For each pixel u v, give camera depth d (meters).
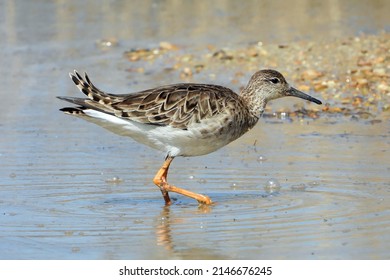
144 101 12.94
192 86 13.38
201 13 27.67
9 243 11.20
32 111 18.69
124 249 10.97
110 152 15.84
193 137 13.09
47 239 11.36
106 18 27.48
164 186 13.09
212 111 13.16
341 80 19.81
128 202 13.08
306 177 14.03
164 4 29.28
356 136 16.41
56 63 22.78
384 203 12.56
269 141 16.30
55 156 15.52
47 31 26.06
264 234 11.34
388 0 28.09
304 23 25.50
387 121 17.31
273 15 26.91
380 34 23.45
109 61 22.75
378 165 14.53
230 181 14.01
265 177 14.13
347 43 22.47
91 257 10.70
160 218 12.23
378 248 10.70
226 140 13.48
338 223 11.69
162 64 22.17
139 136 13.11
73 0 30.19
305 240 11.05
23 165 14.93
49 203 12.95
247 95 14.07
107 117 12.83
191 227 11.75
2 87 20.66
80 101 12.83
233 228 11.63
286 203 12.73
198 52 22.88
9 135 16.89
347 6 27.62
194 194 12.89
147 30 25.69
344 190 13.29
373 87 19.30
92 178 14.27
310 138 16.39
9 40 25.12
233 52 22.45
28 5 29.45
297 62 21.30
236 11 27.73
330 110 18.17
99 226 11.88
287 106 18.61
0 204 12.88
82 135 16.98
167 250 10.88
